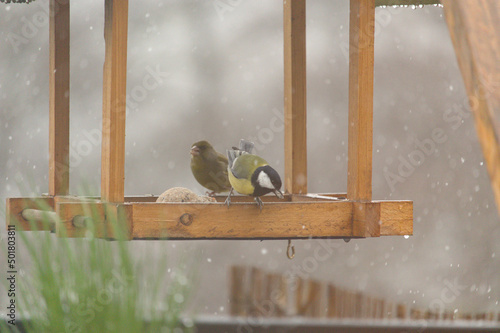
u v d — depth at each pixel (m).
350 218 6.42
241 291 7.94
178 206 6.02
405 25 15.79
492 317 7.67
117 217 5.77
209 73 15.39
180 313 4.22
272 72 15.42
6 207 7.02
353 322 7.47
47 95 15.16
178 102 15.19
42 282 4.16
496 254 14.56
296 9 7.90
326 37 15.64
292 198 7.84
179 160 14.92
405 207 6.45
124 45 6.03
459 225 14.76
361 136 6.43
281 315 7.84
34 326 4.17
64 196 7.32
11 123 14.89
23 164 14.61
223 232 6.14
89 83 15.17
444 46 15.67
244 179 6.12
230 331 7.36
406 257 14.44
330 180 15.12
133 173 14.77
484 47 1.61
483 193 14.95
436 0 8.51
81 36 15.49
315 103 15.42
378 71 15.57
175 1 15.63
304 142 7.97
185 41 15.46
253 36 15.65
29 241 4.31
